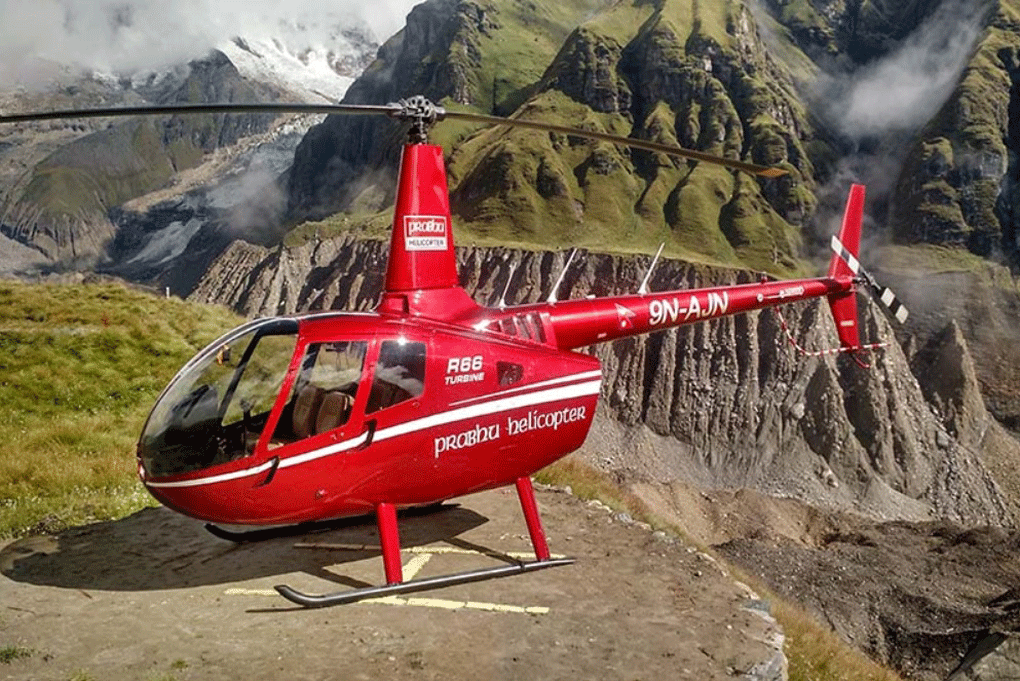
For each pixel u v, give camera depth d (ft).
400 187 34.22
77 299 92.12
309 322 31.27
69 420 63.62
